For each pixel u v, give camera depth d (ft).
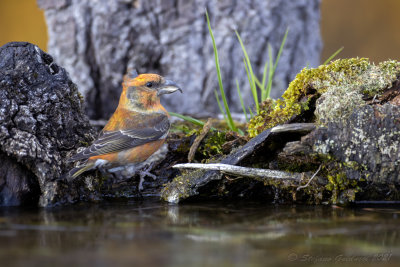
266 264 15.17
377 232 19.15
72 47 47.67
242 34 47.29
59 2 47.16
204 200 27.89
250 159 27.99
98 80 48.60
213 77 47.50
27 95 27.68
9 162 27.20
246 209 24.63
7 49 28.40
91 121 44.06
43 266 14.87
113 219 21.93
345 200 25.55
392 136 24.25
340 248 16.96
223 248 16.80
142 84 33.12
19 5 73.92
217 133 31.83
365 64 26.63
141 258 15.65
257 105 33.78
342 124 24.59
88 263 15.17
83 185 28.50
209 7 46.73
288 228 19.81
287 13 48.91
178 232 19.16
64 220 21.79
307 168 26.66
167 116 33.73
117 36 46.42
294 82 27.35
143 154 31.58
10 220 21.89
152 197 29.63
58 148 28.25
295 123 25.52
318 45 52.85
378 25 74.59
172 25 46.55
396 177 24.75
